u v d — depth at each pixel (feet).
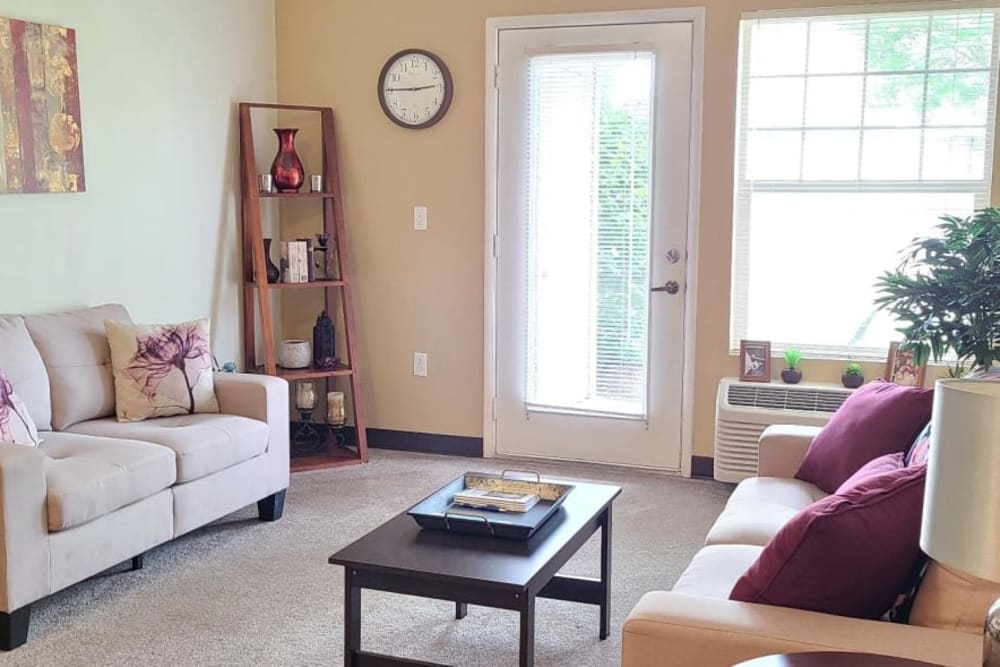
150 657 9.66
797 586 6.50
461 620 10.66
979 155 14.28
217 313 16.57
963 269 11.85
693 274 15.62
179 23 15.33
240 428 12.88
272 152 17.69
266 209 17.61
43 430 12.12
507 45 16.24
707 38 15.17
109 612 10.68
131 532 11.05
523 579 7.84
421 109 16.78
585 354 16.40
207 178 16.15
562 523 9.14
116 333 13.15
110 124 14.12
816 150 15.01
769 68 15.08
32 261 13.01
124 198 14.46
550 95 16.07
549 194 16.26
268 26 17.43
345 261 16.93
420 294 17.26
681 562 12.29
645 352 16.05
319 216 17.76
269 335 16.10
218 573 11.82
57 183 13.20
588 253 16.17
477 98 16.51
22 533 9.63
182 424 12.87
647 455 16.30
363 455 16.84
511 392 16.93
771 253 15.38
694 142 15.42
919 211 14.62
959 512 4.67
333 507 14.38
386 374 17.67
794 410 14.60
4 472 9.43
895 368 14.37
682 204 15.61
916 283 12.05
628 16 15.55
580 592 10.21
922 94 14.43
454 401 17.30
